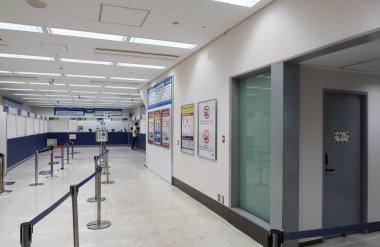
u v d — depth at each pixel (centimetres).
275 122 306
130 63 650
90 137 2128
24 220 417
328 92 364
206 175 485
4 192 584
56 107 2111
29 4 338
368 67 350
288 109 298
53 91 1188
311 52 260
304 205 334
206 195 485
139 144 1711
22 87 1064
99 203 396
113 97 1417
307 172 337
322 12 246
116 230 379
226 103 420
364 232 386
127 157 1284
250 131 386
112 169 913
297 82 304
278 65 304
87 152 1568
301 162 334
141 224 403
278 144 301
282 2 300
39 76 829
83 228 385
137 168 937
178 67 639
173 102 672
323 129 352
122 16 376
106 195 567
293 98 301
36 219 197
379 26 198
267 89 352
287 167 296
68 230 377
